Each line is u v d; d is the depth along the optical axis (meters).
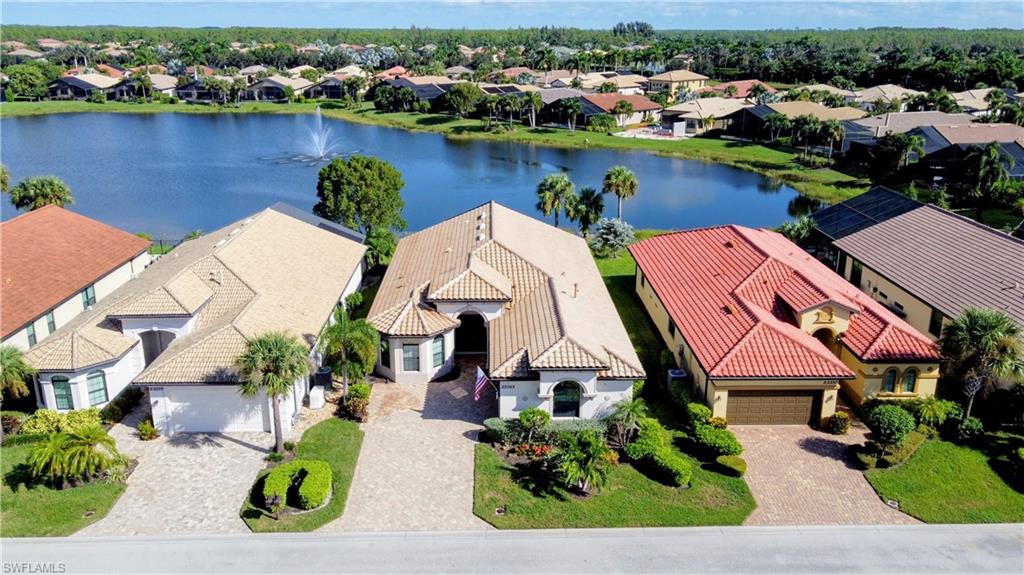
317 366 43.78
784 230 67.50
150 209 96.50
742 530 32.03
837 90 187.50
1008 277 46.97
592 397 39.56
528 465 36.50
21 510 32.44
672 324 48.78
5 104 190.75
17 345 44.66
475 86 171.25
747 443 38.78
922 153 106.19
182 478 35.22
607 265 69.19
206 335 40.09
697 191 111.19
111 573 29.00
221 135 155.12
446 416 41.16
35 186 67.94
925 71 197.25
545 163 130.00
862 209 65.62
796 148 138.00
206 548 30.52
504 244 50.81
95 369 41.22
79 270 52.41
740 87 196.50
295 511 32.78
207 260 47.16
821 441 39.03
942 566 30.05
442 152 138.88
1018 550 31.02
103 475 34.84
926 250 54.47
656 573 29.44
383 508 33.22
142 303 42.88
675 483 34.81
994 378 39.12
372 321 44.97
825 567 29.88
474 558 30.17
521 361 39.78
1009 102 158.50
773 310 45.88
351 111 187.25
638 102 171.38
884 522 32.72
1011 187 88.88
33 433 38.16
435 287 46.31
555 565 29.81
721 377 38.75
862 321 44.34
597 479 33.50
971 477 35.88
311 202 100.62
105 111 187.50
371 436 39.03
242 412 38.97
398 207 73.25
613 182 79.00
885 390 41.84
